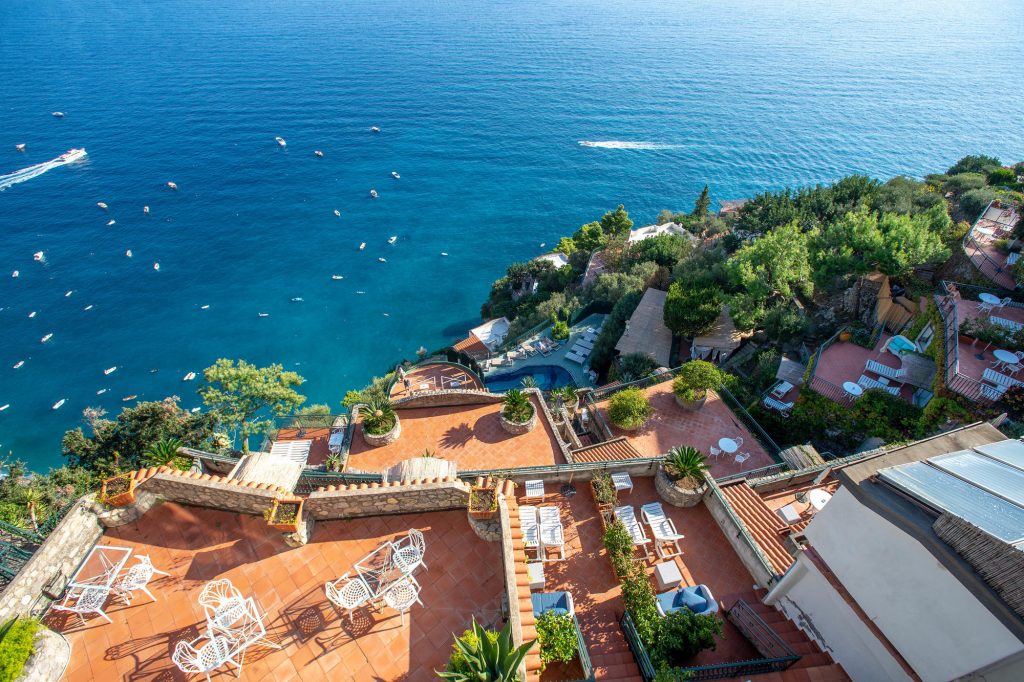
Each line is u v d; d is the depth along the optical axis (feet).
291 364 262.06
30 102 624.18
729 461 92.79
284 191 444.55
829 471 73.46
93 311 289.12
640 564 56.54
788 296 127.34
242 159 502.79
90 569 43.96
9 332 271.08
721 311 149.59
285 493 47.19
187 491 47.80
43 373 247.50
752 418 100.63
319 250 360.89
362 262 349.61
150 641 39.91
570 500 66.95
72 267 326.03
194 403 236.22
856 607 43.55
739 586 58.08
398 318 296.30
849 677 45.29
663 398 107.24
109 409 231.09
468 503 46.83
